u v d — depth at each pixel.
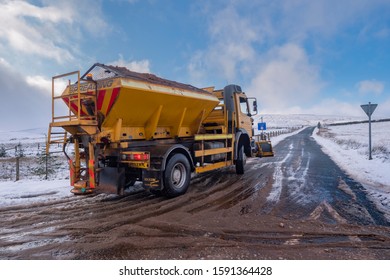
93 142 5.79
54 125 6.14
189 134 8.44
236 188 7.30
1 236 4.02
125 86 5.50
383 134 35.16
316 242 3.67
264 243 3.65
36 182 8.61
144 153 5.74
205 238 3.84
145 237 3.91
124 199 6.29
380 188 7.07
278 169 10.62
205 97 8.13
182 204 5.76
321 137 36.16
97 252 3.45
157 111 6.62
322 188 7.12
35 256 3.37
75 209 5.46
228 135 8.95
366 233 3.98
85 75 6.34
